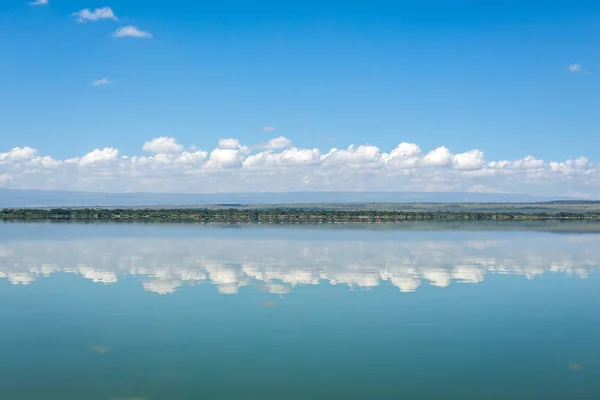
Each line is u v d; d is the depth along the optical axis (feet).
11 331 87.76
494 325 91.66
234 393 64.23
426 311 100.99
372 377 68.95
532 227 375.25
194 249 202.49
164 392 64.39
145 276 138.21
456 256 182.29
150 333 86.74
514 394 64.18
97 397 63.05
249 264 159.74
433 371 70.95
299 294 115.44
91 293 116.37
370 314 98.22
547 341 83.05
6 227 350.84
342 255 183.11
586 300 110.93
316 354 76.95
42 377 68.59
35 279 134.00
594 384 66.95
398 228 353.92
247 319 94.53
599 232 314.96
